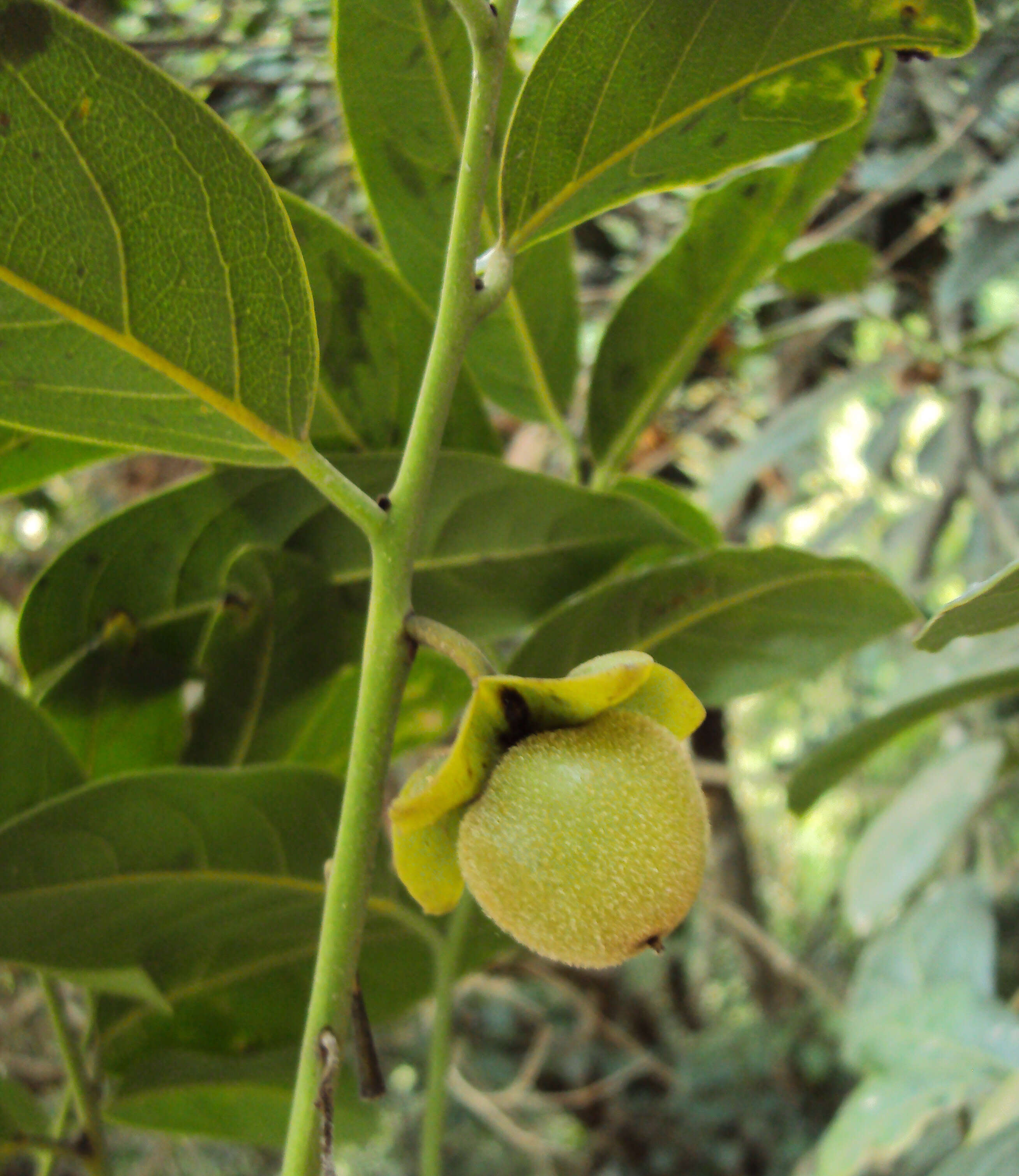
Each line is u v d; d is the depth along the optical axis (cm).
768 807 99
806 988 71
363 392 22
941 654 29
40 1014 56
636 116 16
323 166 45
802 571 22
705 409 56
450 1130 88
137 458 47
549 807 14
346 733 25
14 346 15
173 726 24
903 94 39
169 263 15
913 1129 29
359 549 23
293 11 43
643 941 14
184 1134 25
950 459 44
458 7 14
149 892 21
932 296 42
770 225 23
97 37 13
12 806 21
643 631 23
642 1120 85
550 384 25
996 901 49
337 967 13
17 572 56
